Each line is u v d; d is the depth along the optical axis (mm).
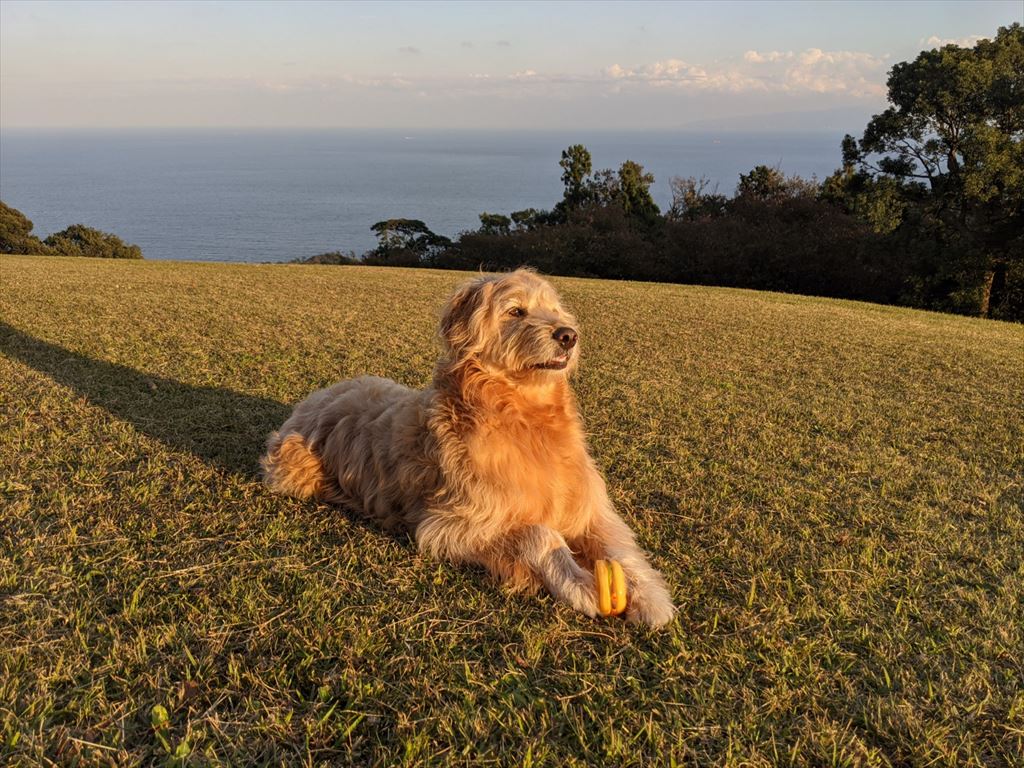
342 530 1390
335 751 904
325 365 2584
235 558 1269
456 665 1034
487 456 1256
